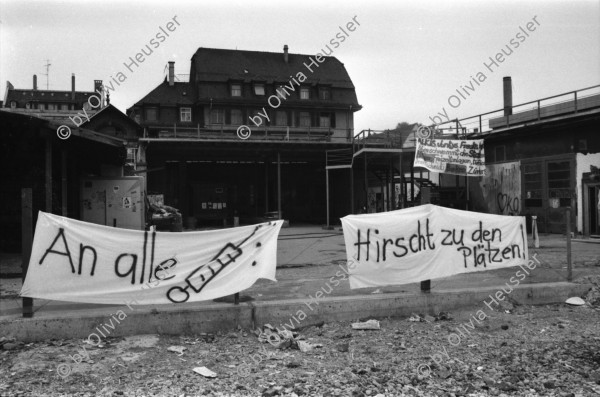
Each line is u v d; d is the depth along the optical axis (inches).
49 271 248.4
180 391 182.9
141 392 181.5
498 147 967.6
